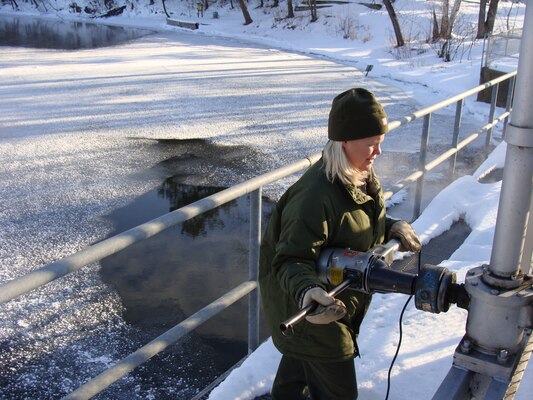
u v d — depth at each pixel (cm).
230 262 618
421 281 183
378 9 3756
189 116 1334
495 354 164
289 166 325
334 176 204
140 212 779
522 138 150
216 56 2639
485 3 2669
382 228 229
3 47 2995
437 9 3494
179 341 462
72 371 434
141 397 394
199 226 720
